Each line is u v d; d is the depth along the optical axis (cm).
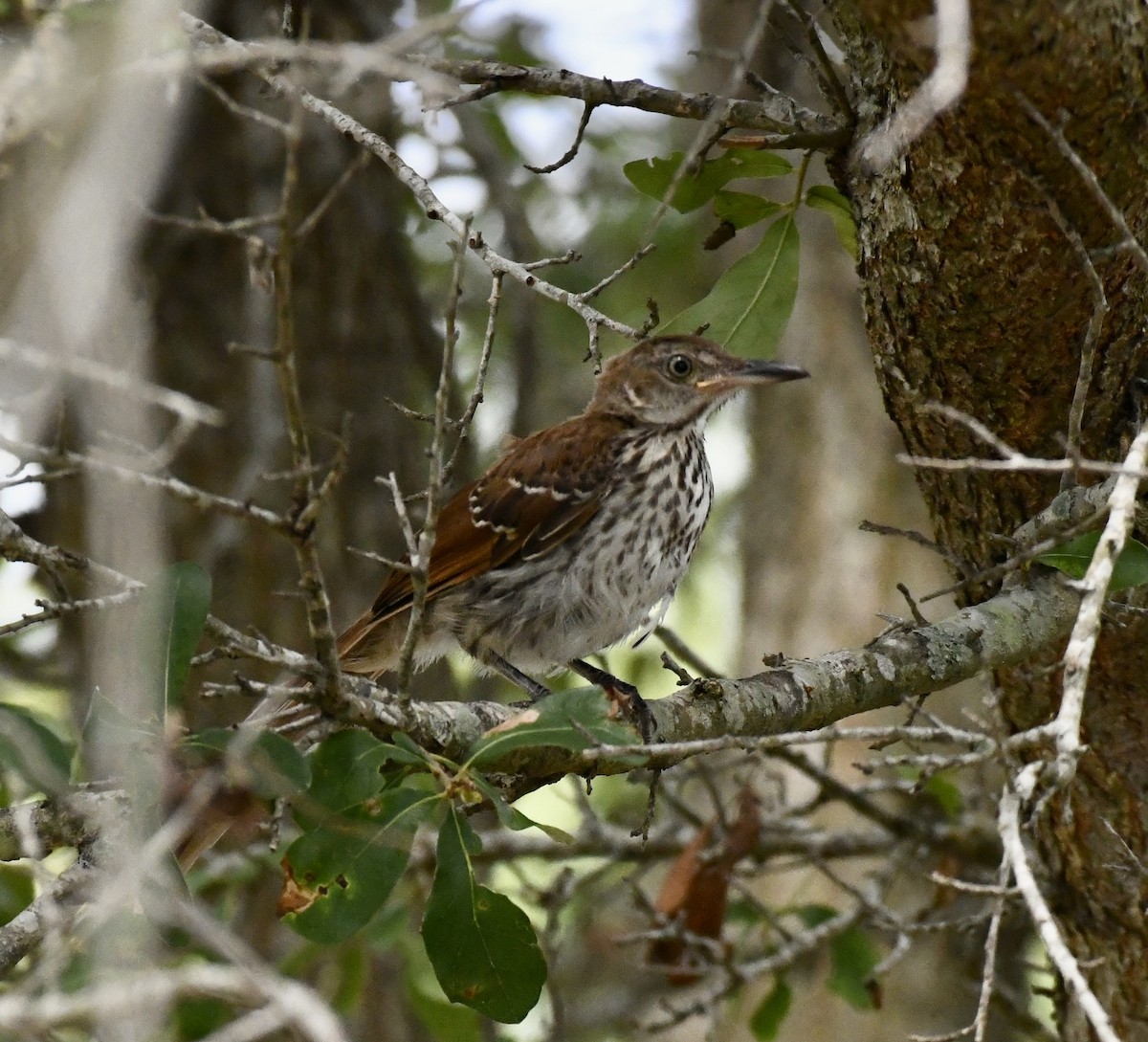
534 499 1122
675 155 933
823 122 895
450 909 716
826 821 1521
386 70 712
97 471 640
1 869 1047
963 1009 1461
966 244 830
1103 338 876
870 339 934
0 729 700
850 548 1667
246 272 1417
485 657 1133
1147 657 945
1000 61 732
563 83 917
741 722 898
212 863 1181
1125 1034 1016
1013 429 916
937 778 1257
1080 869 1015
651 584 1143
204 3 1334
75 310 661
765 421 1773
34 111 771
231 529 1380
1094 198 794
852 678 916
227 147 1410
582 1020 1540
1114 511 732
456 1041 1143
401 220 1520
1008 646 920
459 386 1590
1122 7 732
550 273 1755
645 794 1698
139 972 614
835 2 866
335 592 1406
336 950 1190
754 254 972
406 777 765
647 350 1175
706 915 1222
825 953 1451
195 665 722
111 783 725
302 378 1430
